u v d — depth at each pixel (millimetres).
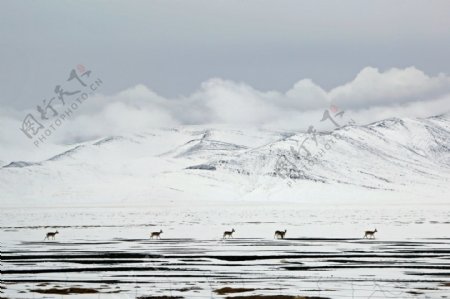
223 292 60531
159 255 93562
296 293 59812
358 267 78625
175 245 110438
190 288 62875
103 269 77625
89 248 105062
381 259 86688
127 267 79562
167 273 73938
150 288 62938
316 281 67312
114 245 110875
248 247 105938
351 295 58688
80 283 66250
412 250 98188
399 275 71375
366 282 66375
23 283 66000
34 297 57938
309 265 81000
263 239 123375
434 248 100938
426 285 64250
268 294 59344
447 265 79812
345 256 90812
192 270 76625
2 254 95500
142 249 102938
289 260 86438
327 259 87312
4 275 72438
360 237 125062
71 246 108938
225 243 113875
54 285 64688
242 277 70625
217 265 81438
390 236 126562
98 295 58969
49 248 105000
